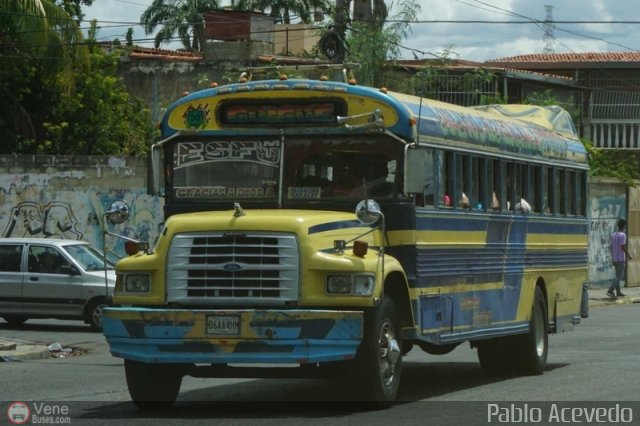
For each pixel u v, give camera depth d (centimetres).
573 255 2392
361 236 1539
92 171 4194
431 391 1814
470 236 1847
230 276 1482
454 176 1791
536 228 2161
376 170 1623
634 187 5403
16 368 2220
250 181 1648
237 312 1455
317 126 1636
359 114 1623
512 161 2044
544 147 2220
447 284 1756
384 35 4597
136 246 1574
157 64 5447
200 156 1672
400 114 1616
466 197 1841
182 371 1574
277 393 1784
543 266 2195
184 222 1513
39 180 4216
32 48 4456
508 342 2070
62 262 3073
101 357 2462
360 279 1477
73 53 4472
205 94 1673
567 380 1967
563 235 2323
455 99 5378
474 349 2617
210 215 1542
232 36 5556
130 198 4188
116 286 1542
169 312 1473
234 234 1488
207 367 1568
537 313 2147
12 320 3253
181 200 1670
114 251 4188
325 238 1505
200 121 1670
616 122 6669
